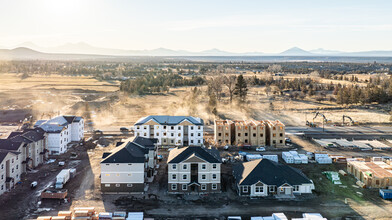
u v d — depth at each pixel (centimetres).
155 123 11269
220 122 11794
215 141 11425
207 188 7525
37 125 10869
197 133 11250
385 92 19512
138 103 19362
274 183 7369
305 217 6075
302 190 7488
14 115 16062
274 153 10456
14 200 6869
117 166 7362
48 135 10050
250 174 7538
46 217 5788
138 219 5922
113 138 12106
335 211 6588
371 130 13450
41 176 8262
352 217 6344
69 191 7381
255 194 7331
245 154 9812
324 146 11106
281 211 6581
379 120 15075
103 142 11544
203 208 6700
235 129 11388
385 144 11456
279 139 11288
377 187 7750
